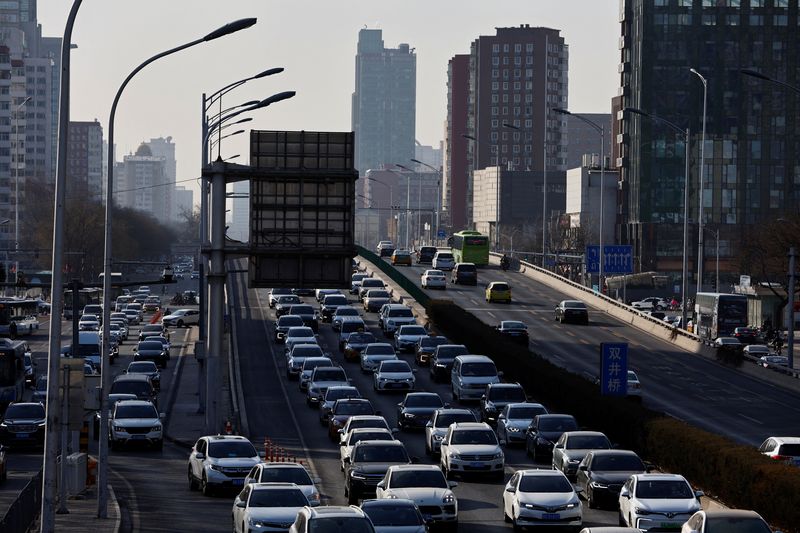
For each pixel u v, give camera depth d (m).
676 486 90.62
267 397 192.50
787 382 198.75
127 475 126.94
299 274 140.75
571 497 93.75
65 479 99.56
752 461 101.12
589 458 107.31
